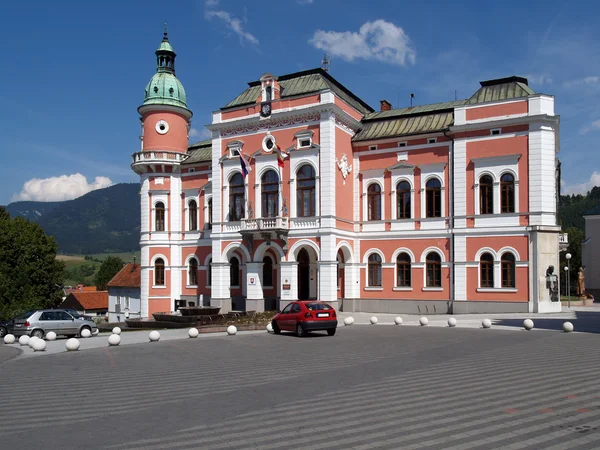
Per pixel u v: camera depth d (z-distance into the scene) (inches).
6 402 474.6
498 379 528.4
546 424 371.2
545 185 1389.0
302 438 346.9
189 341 953.5
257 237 1593.3
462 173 1486.2
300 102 1561.3
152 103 1939.0
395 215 1587.1
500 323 1133.1
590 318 1218.0
